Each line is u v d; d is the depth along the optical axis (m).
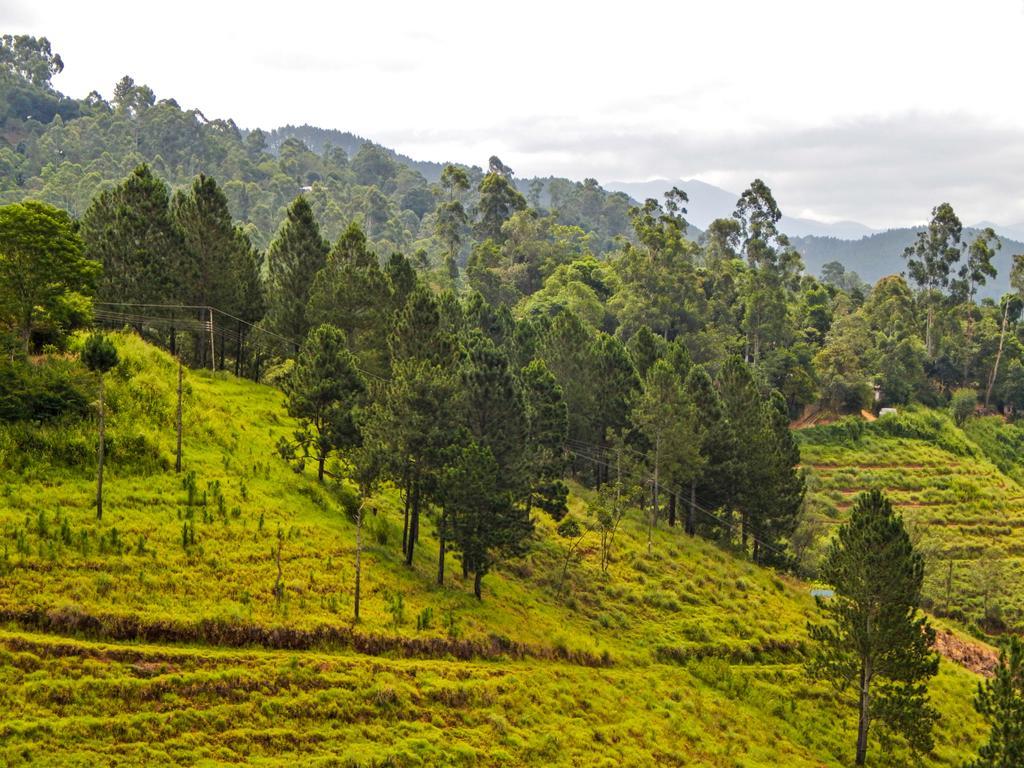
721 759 48.22
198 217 87.44
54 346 61.19
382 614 47.50
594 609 64.75
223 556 46.38
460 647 48.25
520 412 62.38
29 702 32.53
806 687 63.25
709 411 89.75
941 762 57.31
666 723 50.28
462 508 53.50
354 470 58.06
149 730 33.47
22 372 53.81
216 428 63.56
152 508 48.78
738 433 90.81
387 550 57.12
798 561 91.31
